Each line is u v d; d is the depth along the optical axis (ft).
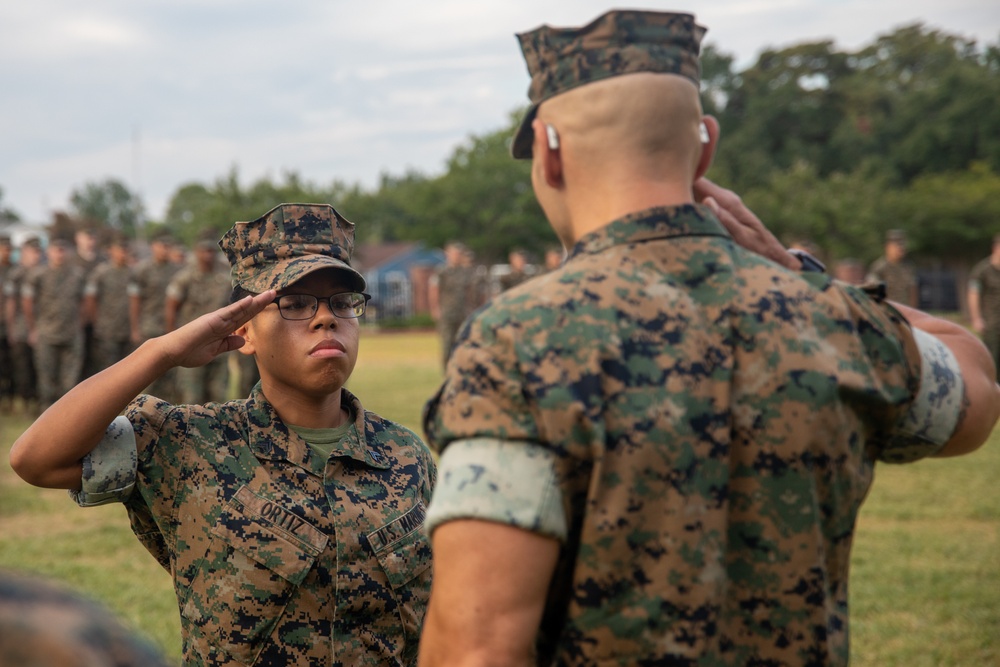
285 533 7.30
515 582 4.41
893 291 53.16
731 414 4.69
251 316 7.34
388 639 7.59
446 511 4.47
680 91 5.00
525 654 4.45
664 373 4.62
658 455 4.53
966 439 5.33
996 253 44.96
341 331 7.78
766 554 4.66
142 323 41.09
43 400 41.45
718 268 4.92
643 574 4.51
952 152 192.24
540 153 5.21
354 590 7.38
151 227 257.55
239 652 7.21
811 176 141.18
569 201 5.18
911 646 15.23
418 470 8.11
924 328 5.68
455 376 4.70
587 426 4.47
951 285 141.59
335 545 7.41
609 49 4.97
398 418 37.63
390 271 183.93
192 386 33.32
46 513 24.23
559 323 4.63
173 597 17.51
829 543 4.85
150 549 7.86
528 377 4.52
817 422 4.72
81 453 6.99
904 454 5.31
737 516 4.69
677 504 4.54
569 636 4.58
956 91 199.31
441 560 4.54
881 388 4.97
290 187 149.48
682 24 5.05
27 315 41.63
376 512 7.63
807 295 5.01
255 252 7.92
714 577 4.57
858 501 5.00
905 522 23.06
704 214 5.07
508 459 4.49
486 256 161.99
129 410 7.53
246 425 7.65
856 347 4.97
